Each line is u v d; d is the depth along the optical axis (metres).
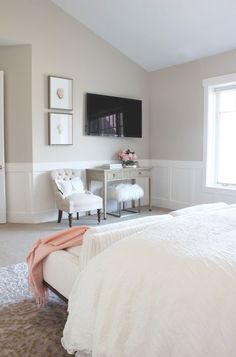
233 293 1.12
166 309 1.18
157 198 6.02
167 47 5.05
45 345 1.80
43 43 4.61
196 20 4.26
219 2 3.85
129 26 4.79
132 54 5.54
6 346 1.79
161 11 4.29
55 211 4.93
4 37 4.27
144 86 5.93
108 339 1.30
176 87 5.50
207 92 4.98
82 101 5.10
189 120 5.32
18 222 4.76
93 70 5.19
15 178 4.71
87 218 5.05
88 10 4.68
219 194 4.93
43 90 4.67
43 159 4.75
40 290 2.17
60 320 2.06
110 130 5.43
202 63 5.04
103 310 1.36
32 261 2.19
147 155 6.08
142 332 1.22
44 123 4.72
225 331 1.05
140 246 1.50
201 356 1.06
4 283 2.63
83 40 5.03
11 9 4.29
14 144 4.66
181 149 5.49
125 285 1.35
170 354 1.13
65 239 2.11
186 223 1.91
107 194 5.17
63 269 1.92
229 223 1.93
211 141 5.09
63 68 4.84
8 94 4.60
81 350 1.48
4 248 3.55
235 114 4.84
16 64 4.56
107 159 5.52
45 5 4.59
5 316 2.11
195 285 1.18
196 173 5.27
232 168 4.95
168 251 1.42
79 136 5.11
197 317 1.11
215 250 1.43
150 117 6.04
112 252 1.53
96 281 1.47
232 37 4.38
